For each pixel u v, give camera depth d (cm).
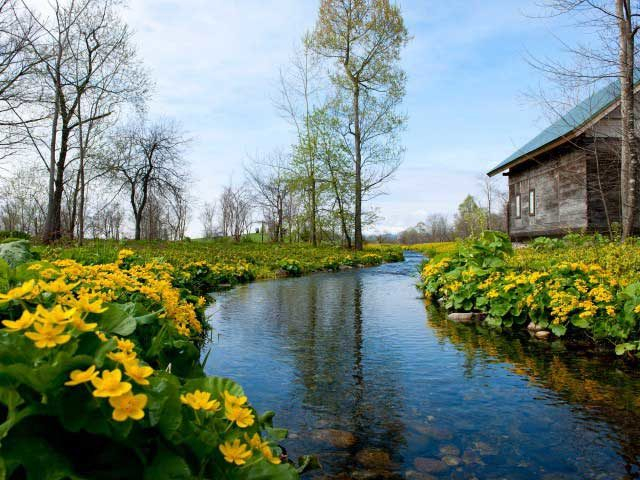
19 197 2845
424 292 970
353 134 2683
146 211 4409
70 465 111
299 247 2781
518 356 438
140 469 120
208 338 510
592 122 1355
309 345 490
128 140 2653
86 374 102
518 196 2094
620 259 691
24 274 228
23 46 1466
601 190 1343
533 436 261
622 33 1170
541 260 832
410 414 296
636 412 291
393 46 2541
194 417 144
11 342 125
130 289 294
